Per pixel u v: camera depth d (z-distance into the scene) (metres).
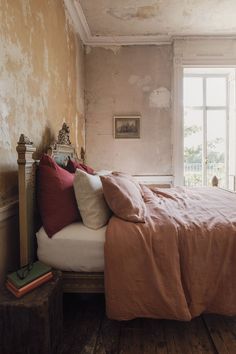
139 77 3.96
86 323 1.56
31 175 1.59
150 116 3.98
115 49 3.94
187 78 5.05
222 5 3.08
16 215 1.65
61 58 2.68
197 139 5.13
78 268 1.52
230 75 4.79
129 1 2.97
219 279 1.42
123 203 1.61
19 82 1.68
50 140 2.30
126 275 1.40
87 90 3.97
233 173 4.65
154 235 1.45
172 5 3.06
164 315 1.39
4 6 1.48
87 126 3.99
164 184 4.02
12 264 1.60
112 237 1.45
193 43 3.85
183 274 1.44
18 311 1.13
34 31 1.94
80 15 3.21
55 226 1.55
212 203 2.15
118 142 4.00
